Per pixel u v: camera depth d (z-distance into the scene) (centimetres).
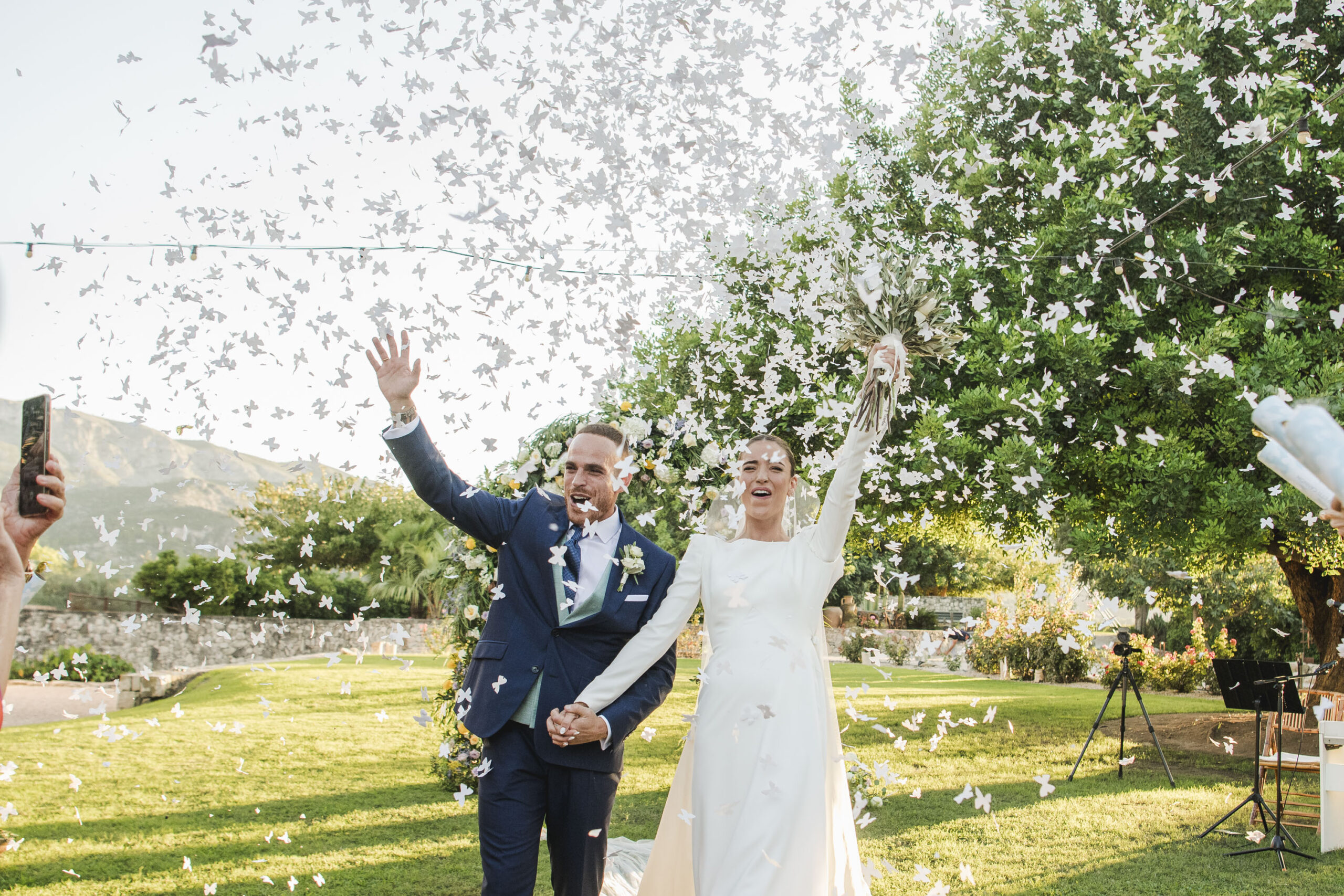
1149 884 435
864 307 289
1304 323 738
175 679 1619
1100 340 697
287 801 599
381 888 413
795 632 269
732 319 459
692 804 263
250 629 1939
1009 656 1831
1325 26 771
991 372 707
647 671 272
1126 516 771
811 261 425
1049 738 913
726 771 253
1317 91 733
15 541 163
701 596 282
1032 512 782
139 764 729
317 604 2059
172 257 330
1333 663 526
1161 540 775
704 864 251
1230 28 725
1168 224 757
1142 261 669
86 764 725
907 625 2517
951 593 2912
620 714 256
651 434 410
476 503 276
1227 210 739
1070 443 782
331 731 902
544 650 264
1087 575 1479
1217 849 500
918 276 296
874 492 734
